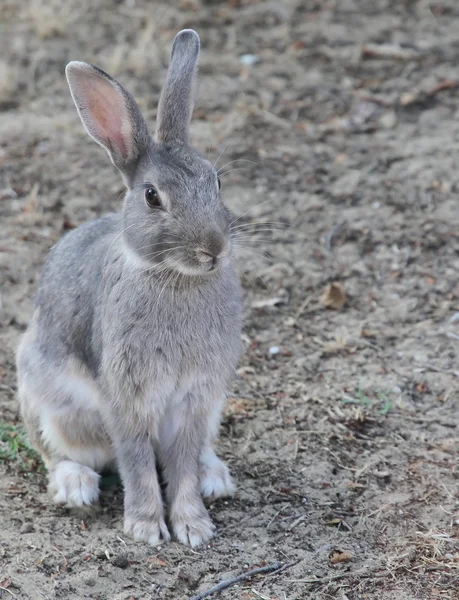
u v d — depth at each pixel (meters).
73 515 8.84
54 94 15.31
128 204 8.20
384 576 8.04
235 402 10.34
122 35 16.62
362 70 15.67
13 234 12.70
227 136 14.19
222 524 8.70
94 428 9.02
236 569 8.12
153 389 8.23
